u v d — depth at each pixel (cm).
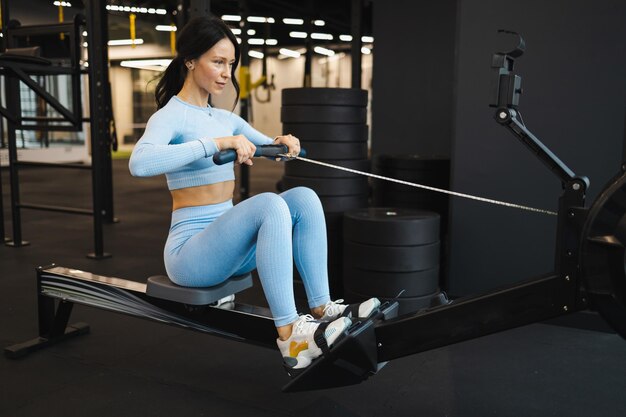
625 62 253
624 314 133
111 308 216
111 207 531
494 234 288
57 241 456
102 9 496
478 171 288
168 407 195
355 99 310
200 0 346
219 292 179
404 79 478
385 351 163
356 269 276
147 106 1358
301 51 1312
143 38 1003
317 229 175
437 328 155
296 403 199
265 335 180
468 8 280
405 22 471
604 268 131
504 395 205
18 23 401
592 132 262
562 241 138
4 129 948
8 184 793
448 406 197
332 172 309
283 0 739
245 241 166
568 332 265
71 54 380
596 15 255
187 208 177
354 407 197
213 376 220
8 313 288
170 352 243
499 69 141
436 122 472
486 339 257
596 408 195
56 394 203
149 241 459
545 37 265
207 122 178
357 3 503
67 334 254
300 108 308
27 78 348
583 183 135
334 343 157
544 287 141
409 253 267
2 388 207
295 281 319
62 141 1073
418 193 358
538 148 139
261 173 972
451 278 300
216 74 173
